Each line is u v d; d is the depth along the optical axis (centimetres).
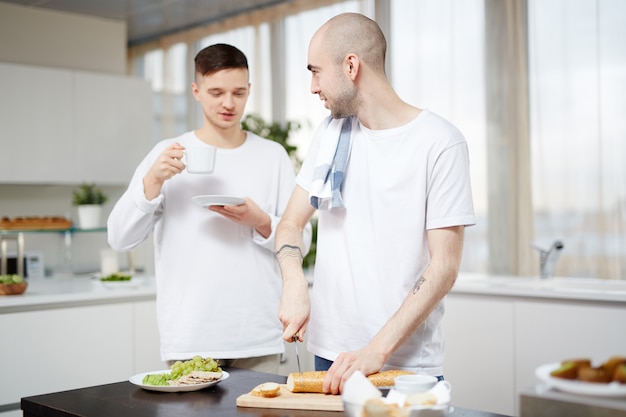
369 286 186
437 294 171
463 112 479
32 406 168
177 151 220
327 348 193
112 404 163
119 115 504
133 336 337
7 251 480
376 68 180
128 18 593
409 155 180
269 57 578
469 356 343
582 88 432
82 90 488
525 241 454
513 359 327
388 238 183
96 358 326
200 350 230
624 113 416
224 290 232
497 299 333
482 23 470
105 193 527
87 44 534
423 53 495
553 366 116
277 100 575
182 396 169
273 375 192
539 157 449
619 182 418
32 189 502
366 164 188
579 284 343
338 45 177
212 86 228
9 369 304
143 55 687
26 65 498
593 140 428
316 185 190
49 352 313
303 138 556
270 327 240
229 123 232
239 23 598
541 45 448
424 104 495
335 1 537
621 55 416
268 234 233
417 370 182
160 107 665
